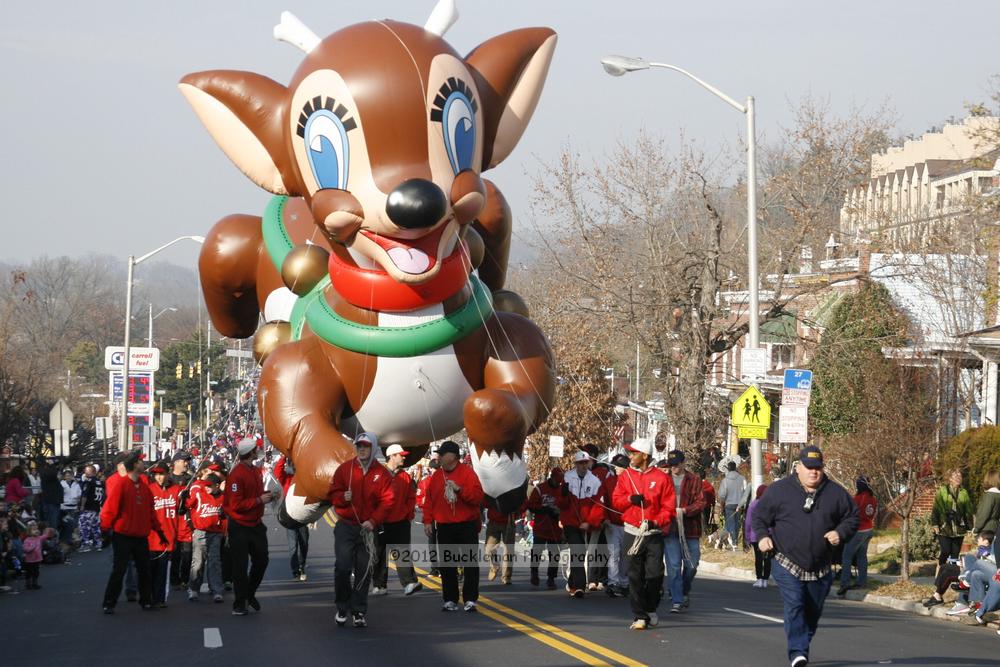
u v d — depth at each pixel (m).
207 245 17.61
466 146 14.41
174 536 16.39
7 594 18.70
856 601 19.02
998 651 12.77
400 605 15.48
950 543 18.39
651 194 31.67
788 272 34.47
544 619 14.15
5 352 40.81
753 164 23.38
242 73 15.23
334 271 14.91
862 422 21.41
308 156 14.31
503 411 14.62
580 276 31.61
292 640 12.44
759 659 11.33
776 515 10.52
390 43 14.40
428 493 14.87
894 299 34.22
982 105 27.52
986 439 21.48
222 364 81.31
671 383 30.33
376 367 14.78
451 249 14.53
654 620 13.66
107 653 11.80
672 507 13.53
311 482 14.30
